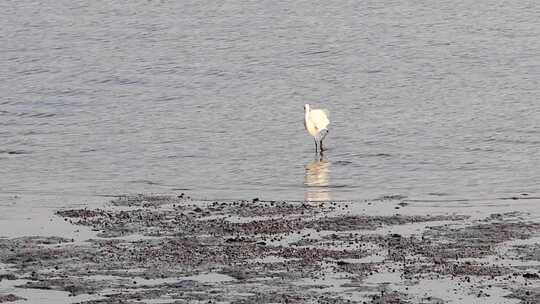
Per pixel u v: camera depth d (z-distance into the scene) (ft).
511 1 259.39
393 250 88.58
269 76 192.13
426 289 78.74
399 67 196.85
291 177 123.65
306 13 250.98
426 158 133.18
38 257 86.99
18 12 259.60
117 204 107.65
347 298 76.89
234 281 80.89
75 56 211.61
